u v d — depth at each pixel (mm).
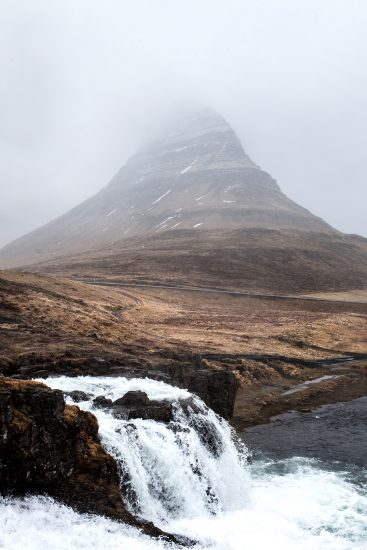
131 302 109938
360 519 21703
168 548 16312
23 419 17219
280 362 58844
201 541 18156
